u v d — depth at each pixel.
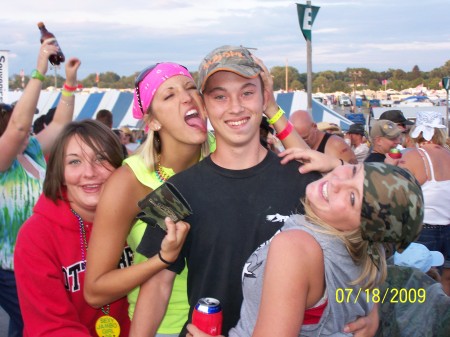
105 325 2.46
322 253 1.70
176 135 2.36
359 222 1.68
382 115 8.38
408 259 3.46
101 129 2.40
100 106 19.88
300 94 17.23
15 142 3.43
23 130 3.43
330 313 1.77
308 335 1.78
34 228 2.30
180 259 2.10
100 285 2.14
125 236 2.24
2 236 3.46
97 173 2.35
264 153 2.15
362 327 1.92
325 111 17.52
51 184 2.35
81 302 2.39
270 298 1.65
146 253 2.11
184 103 2.34
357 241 1.72
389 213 1.64
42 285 2.25
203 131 2.39
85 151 2.32
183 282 2.36
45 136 3.93
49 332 2.24
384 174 1.68
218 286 2.02
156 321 2.16
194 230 2.05
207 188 2.07
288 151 2.14
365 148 9.12
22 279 2.27
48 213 2.33
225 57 2.03
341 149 5.62
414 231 1.69
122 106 19.70
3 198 3.47
